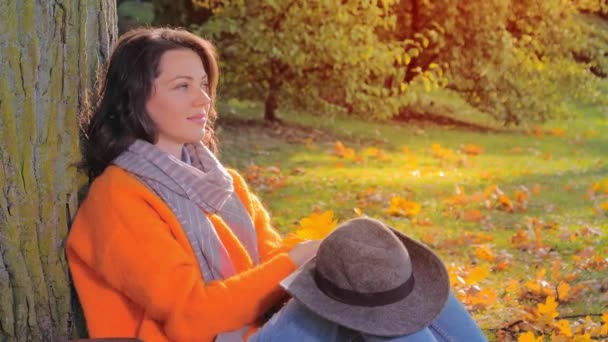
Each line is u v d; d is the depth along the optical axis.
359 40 12.58
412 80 14.93
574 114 16.62
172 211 2.86
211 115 3.30
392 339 2.67
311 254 3.01
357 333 2.78
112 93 2.98
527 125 16.06
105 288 2.92
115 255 2.76
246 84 12.44
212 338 2.82
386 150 12.01
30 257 2.96
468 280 4.86
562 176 9.82
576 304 4.84
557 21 16.16
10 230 2.91
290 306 2.83
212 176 2.97
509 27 16.47
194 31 12.50
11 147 2.88
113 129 2.97
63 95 2.99
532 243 6.17
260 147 11.11
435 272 2.82
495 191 7.96
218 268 2.88
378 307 2.69
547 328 4.36
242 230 3.13
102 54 3.17
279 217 7.12
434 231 6.80
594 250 5.91
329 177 9.10
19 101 2.89
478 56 15.41
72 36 2.99
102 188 2.87
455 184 8.71
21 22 2.87
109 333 2.90
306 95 12.65
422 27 15.48
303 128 13.10
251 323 3.03
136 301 2.78
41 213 2.97
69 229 3.04
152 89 2.95
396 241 2.76
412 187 8.70
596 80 16.91
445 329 2.87
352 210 7.50
